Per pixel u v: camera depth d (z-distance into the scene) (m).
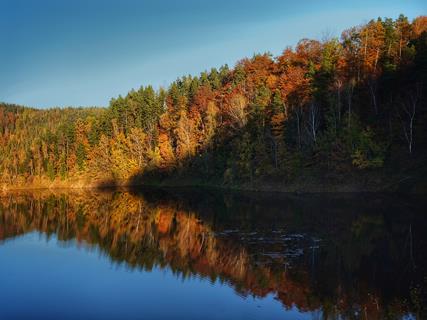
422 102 55.88
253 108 74.00
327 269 23.08
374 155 54.97
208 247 29.56
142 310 18.03
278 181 65.44
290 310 17.55
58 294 20.34
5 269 25.11
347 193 53.09
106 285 21.58
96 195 79.25
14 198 80.81
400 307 17.44
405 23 73.75
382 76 64.38
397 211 39.31
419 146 53.50
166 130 100.94
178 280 22.09
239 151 71.75
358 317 16.61
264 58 100.31
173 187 87.25
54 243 32.88
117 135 106.06
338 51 75.19
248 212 45.19
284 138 67.31
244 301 18.77
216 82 113.12
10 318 17.36
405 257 24.83
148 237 34.38
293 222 37.72
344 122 57.97
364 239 29.61
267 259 25.67
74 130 120.25
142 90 123.06
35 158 121.56
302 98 68.94
